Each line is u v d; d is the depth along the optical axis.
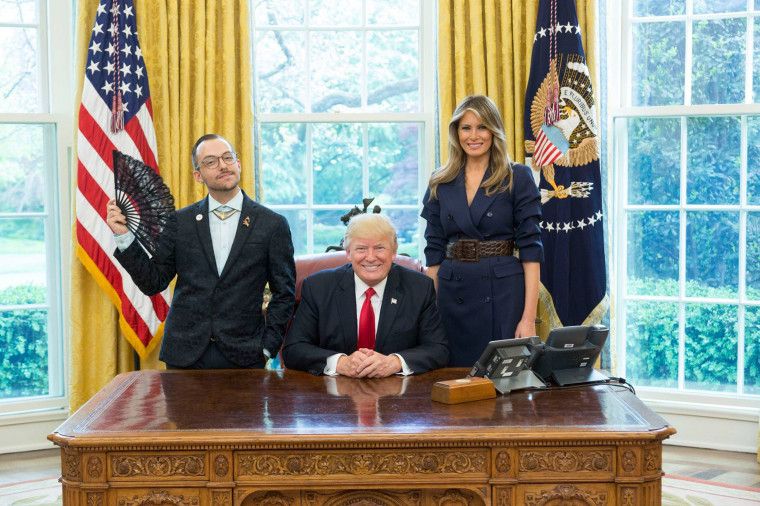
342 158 4.64
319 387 2.52
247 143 4.28
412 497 2.05
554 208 4.12
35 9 4.42
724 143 4.38
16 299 4.43
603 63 4.26
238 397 2.39
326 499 2.04
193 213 3.13
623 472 1.98
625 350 4.61
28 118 4.35
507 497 1.98
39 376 4.48
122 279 4.18
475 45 4.25
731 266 4.39
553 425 2.05
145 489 1.97
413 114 4.57
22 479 3.81
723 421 4.28
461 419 2.11
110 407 2.27
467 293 3.29
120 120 4.10
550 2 4.11
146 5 4.23
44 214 4.45
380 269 2.76
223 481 1.97
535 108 4.15
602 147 4.26
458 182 3.34
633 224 4.56
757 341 4.35
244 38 4.26
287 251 3.16
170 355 3.05
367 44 4.66
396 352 2.83
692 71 4.43
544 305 4.20
